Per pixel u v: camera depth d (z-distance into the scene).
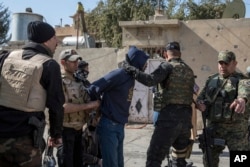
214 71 11.66
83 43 15.19
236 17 12.48
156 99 4.42
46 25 3.18
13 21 16.48
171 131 4.26
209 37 11.73
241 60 11.46
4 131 2.90
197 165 6.71
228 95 4.16
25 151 2.92
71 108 4.05
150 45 12.20
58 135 3.13
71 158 4.17
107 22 24.91
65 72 4.20
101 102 4.29
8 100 2.96
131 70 4.23
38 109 2.99
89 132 4.52
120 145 4.45
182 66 4.39
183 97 4.32
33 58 3.04
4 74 3.03
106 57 12.70
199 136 4.34
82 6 15.30
